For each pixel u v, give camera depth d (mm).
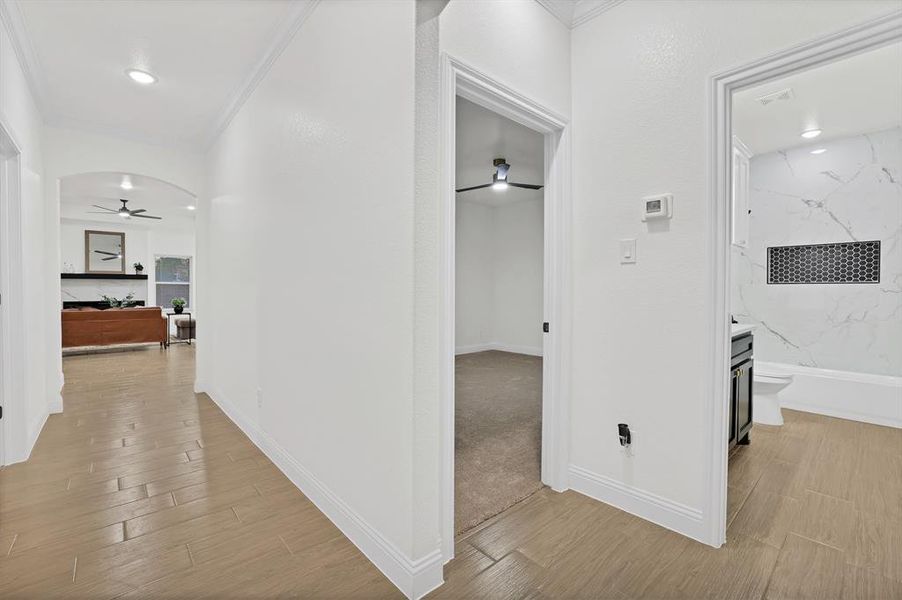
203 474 2506
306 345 2246
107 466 2607
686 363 1862
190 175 4352
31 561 1694
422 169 1515
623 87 2066
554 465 2283
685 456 1868
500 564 1676
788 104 3104
